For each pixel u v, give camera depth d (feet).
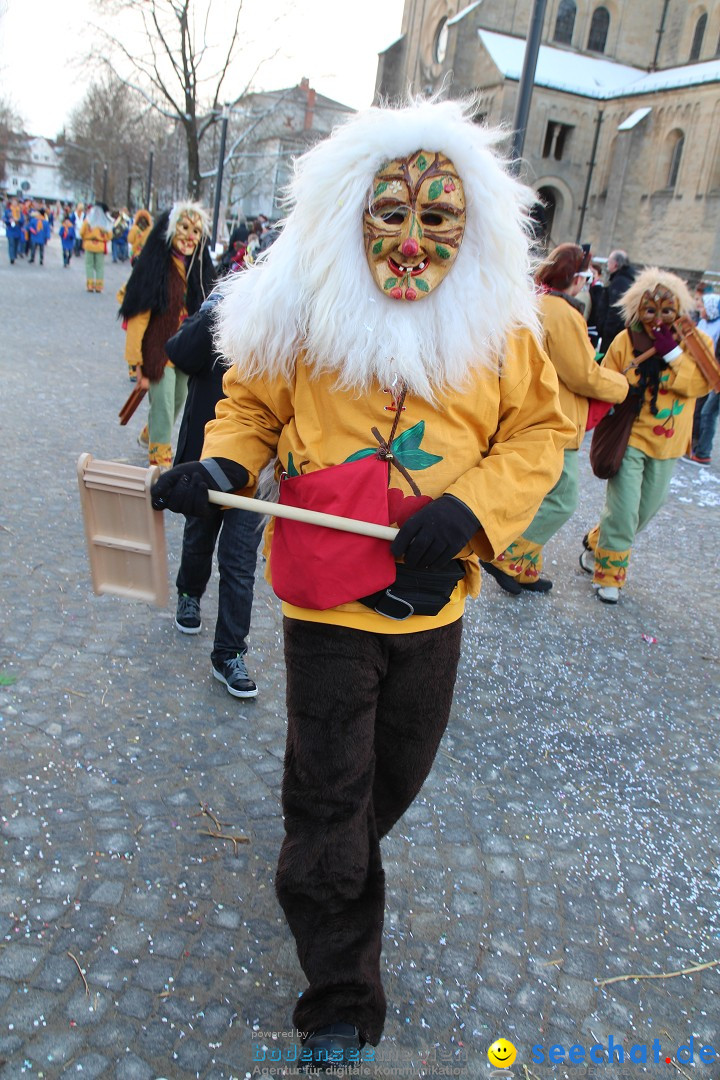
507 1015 6.98
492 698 12.20
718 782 10.82
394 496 6.00
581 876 8.74
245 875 8.04
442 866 8.61
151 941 7.18
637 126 119.75
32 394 26.43
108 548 6.76
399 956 7.43
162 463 18.83
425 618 6.28
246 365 6.41
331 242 5.87
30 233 78.79
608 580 16.37
